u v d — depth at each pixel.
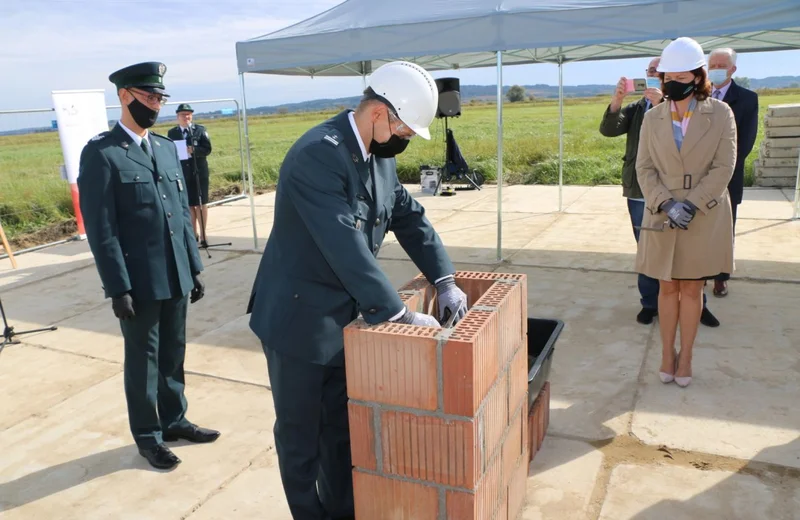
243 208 11.14
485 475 1.97
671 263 3.27
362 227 2.08
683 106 3.18
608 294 5.24
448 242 7.48
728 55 4.17
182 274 3.04
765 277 5.40
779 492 2.59
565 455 2.95
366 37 5.73
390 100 1.95
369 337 1.87
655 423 3.18
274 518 2.64
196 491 2.86
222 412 3.61
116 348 4.74
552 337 3.03
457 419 1.82
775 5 4.37
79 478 3.02
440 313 2.37
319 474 2.52
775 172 9.94
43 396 3.96
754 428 3.08
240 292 5.96
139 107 2.83
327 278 2.12
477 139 19.55
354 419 1.99
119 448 3.29
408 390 1.87
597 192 10.64
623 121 4.34
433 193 11.41
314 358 2.12
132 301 2.87
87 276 6.98
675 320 3.51
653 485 2.69
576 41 5.01
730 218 3.28
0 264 7.79
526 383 2.46
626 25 4.82
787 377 3.58
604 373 3.79
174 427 3.28
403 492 1.98
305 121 45.91
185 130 7.40
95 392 3.98
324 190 1.95
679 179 3.19
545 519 2.51
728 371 3.70
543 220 8.52
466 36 5.38
